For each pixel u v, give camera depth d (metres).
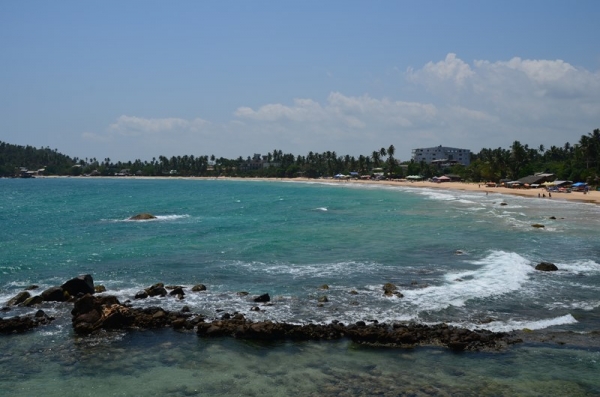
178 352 18.55
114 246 41.22
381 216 67.44
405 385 15.75
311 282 28.77
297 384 15.92
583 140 141.75
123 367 17.33
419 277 29.86
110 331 20.56
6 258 35.84
